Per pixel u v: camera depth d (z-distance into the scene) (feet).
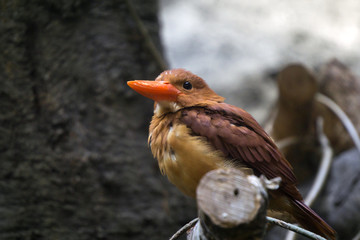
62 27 32.86
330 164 37.24
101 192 32.55
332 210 38.60
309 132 40.93
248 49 68.90
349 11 75.05
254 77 64.64
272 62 65.92
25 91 31.78
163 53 38.29
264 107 61.87
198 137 19.88
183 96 21.86
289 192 20.65
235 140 20.29
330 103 40.04
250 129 21.47
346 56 66.64
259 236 13.16
